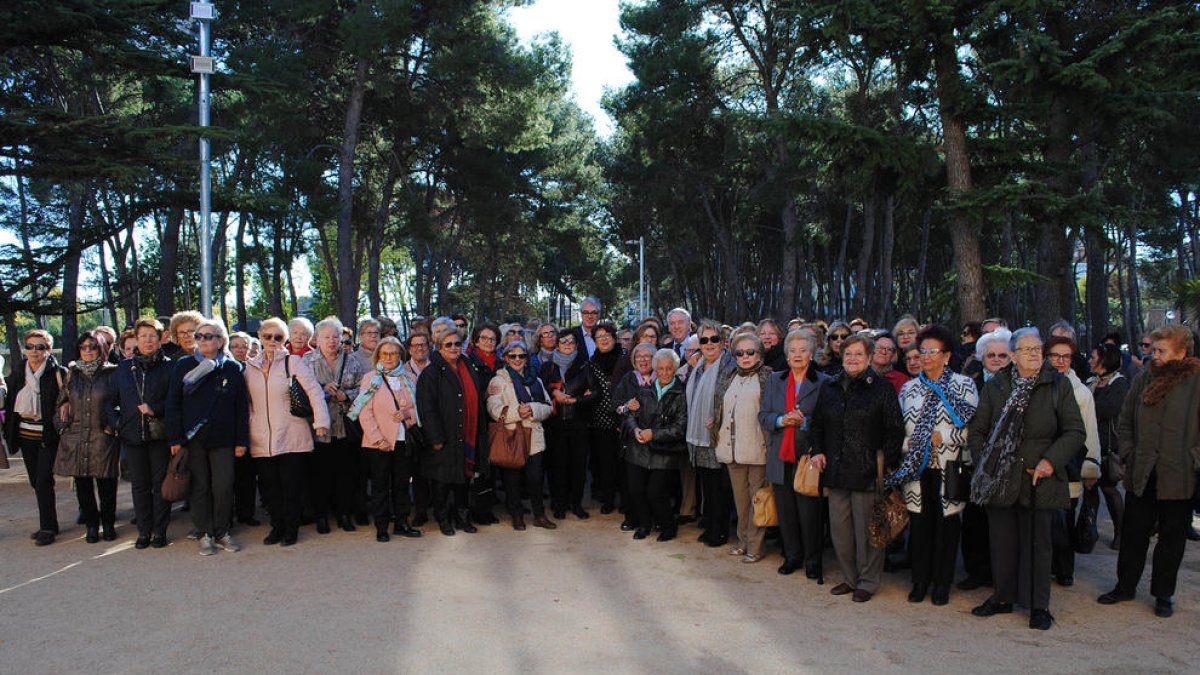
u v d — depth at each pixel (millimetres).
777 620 5637
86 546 7570
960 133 11930
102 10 11859
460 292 48625
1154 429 5703
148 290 31672
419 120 27156
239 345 8289
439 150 31562
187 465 7145
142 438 7336
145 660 4848
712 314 45125
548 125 27109
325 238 32250
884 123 24234
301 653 4961
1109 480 7207
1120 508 7547
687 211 35750
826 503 7629
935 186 12688
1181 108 15156
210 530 7355
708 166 33219
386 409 7750
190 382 7164
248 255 28812
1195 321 11555
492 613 5715
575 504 9055
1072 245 16250
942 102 11812
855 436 6070
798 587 6438
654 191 34000
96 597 6043
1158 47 11453
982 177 12469
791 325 9141
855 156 12055
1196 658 4953
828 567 7082
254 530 8266
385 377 7852
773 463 6742
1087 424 6160
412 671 4699
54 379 7629
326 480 8242
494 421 8219
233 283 38219
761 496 6859
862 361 6059
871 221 29812
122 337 8328
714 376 7602
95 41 12367
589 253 43906
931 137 17812
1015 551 5715
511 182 32219
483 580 6516
